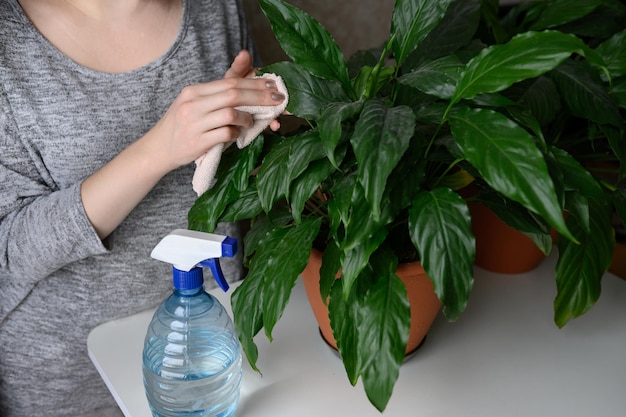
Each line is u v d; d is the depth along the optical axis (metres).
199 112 0.72
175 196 1.03
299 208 0.68
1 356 1.01
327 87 0.74
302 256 0.69
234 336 0.74
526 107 0.72
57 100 0.92
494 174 0.56
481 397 0.77
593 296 0.80
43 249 0.88
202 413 0.71
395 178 0.64
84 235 0.87
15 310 0.99
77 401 1.08
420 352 0.85
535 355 0.85
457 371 0.81
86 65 0.95
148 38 0.99
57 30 0.92
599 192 0.69
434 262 0.62
